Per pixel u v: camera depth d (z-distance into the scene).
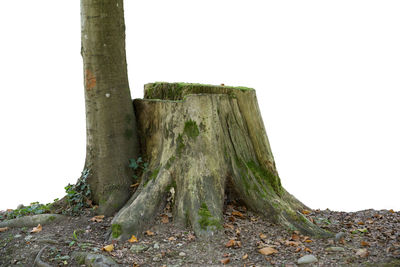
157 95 7.35
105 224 6.36
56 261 5.41
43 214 6.56
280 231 6.18
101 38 6.58
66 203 6.94
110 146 6.76
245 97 6.98
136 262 5.36
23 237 6.04
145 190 6.40
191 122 6.50
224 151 6.62
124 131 6.86
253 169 6.86
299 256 5.49
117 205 6.67
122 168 6.82
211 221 5.96
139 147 7.05
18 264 5.48
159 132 6.91
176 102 6.60
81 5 6.64
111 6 6.59
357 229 6.52
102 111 6.72
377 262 5.34
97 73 6.66
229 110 6.88
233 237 5.86
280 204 6.48
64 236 6.01
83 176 6.90
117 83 6.78
